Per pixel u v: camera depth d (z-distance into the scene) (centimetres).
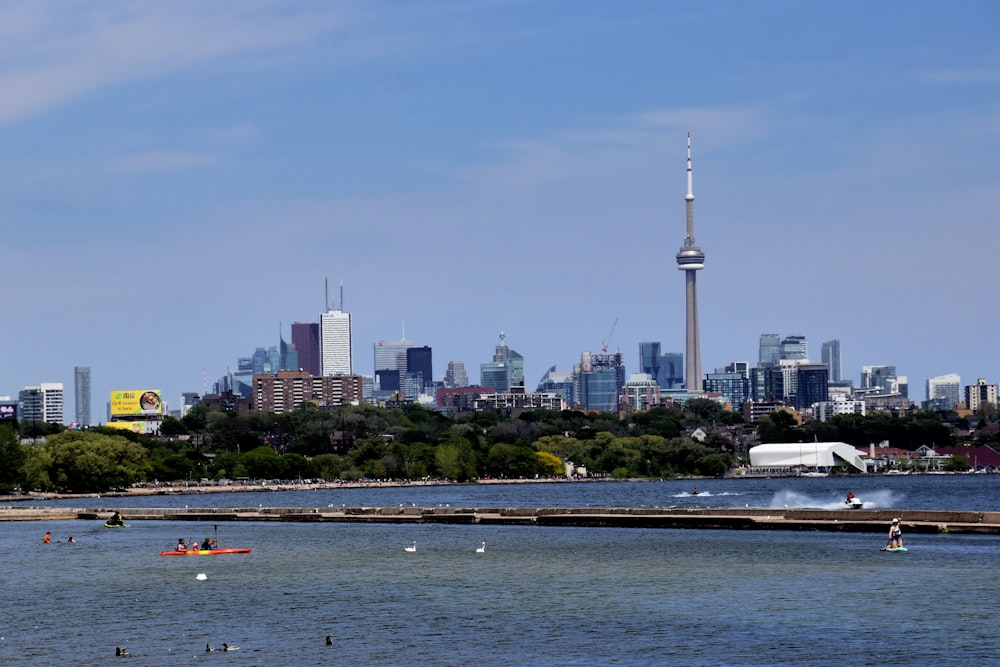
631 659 16200
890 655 16138
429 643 17275
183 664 16275
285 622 18925
